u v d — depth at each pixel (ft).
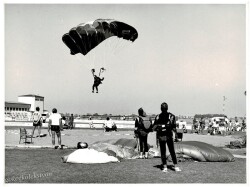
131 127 164.96
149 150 49.06
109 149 46.32
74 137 86.58
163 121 36.06
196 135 110.93
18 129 122.11
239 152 56.13
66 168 37.27
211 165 40.27
